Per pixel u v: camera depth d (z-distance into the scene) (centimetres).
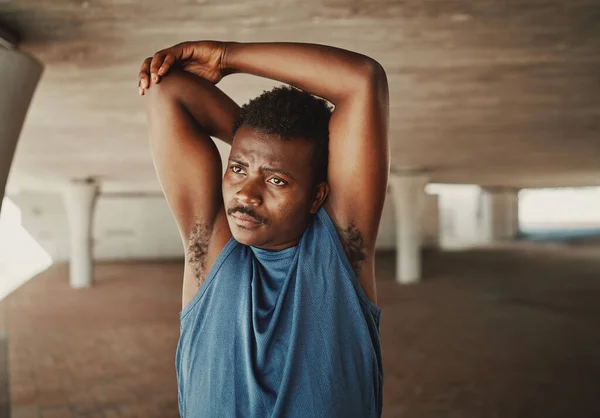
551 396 645
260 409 125
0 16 447
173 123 146
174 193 148
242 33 509
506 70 636
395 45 549
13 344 954
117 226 2566
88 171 1550
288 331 130
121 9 441
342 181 138
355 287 136
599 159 1566
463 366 778
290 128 128
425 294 1465
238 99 764
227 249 143
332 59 135
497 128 1002
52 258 2483
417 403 627
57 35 492
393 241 2819
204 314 140
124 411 624
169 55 145
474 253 2669
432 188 4481
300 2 442
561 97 768
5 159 452
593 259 2342
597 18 484
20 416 613
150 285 1725
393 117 888
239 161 129
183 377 143
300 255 135
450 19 484
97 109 776
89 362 834
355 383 130
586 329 1005
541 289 1524
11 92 441
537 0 445
